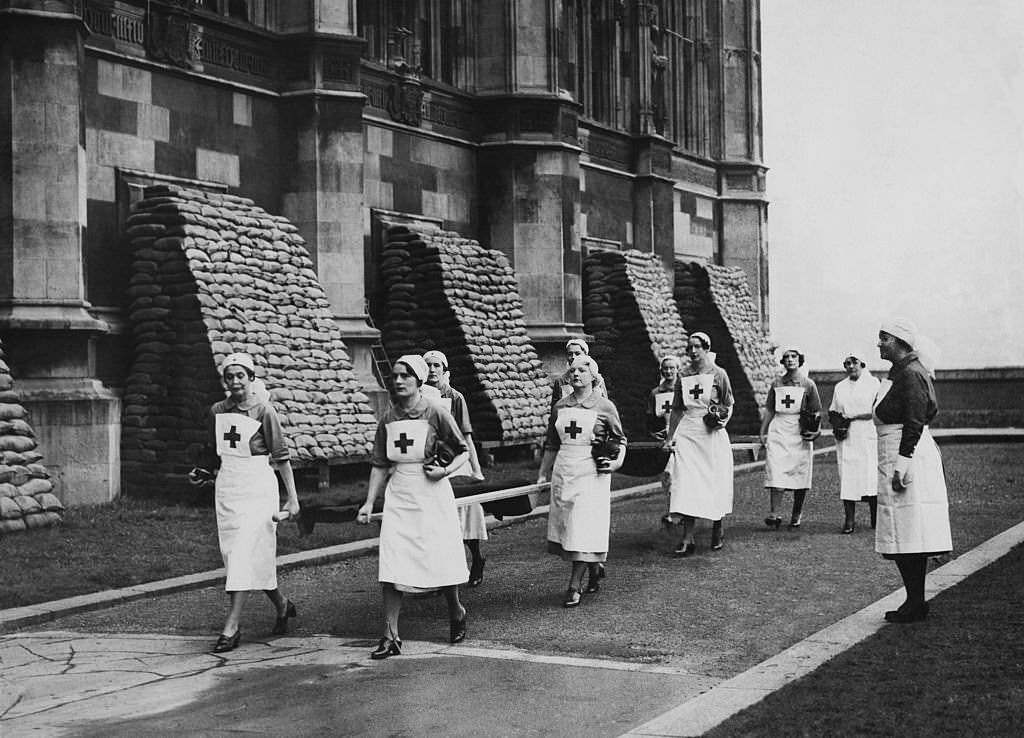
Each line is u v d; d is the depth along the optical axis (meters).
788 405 16.61
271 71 22.38
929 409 9.98
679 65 39.12
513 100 28.27
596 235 33.66
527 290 28.30
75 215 17.33
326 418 19.28
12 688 8.69
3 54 17.05
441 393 12.48
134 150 19.61
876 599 11.50
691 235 39.06
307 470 19.36
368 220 24.91
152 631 10.64
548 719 7.68
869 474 16.16
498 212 28.33
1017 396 41.12
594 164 33.50
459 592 12.20
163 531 15.38
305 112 22.36
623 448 11.41
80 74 17.55
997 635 9.13
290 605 10.48
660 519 17.41
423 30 27.75
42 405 16.88
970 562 12.45
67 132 17.27
